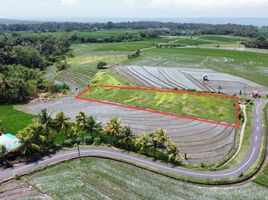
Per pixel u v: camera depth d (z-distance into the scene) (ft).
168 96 428.97
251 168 242.58
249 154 266.36
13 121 346.33
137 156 261.24
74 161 255.09
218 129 320.70
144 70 596.29
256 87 478.59
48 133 270.67
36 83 465.88
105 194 215.51
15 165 247.29
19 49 644.27
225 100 408.87
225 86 483.10
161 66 638.53
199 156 267.39
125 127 278.67
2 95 408.26
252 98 423.23
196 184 224.94
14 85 417.28
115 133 273.75
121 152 268.00
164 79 527.40
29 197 212.02
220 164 252.21
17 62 629.92
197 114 361.51
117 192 217.36
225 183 224.33
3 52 618.85
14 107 396.98
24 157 258.78
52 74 601.21
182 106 389.19
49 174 238.07
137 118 351.25
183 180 228.63
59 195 214.28
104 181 229.66
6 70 517.14
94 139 285.23
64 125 278.26
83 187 222.89
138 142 265.54
